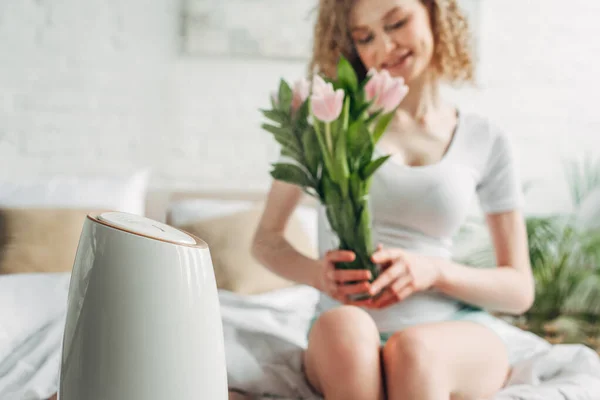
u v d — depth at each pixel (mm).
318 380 1187
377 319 1326
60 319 1446
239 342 1333
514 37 3166
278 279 2141
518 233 1479
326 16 1511
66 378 725
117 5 2844
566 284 3100
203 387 743
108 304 706
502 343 1217
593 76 3221
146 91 2877
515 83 3176
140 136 2883
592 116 3236
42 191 2383
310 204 2598
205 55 2910
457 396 1122
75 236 2182
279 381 1258
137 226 763
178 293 726
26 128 2795
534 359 1303
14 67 2777
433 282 1280
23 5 2775
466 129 1461
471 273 1337
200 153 2930
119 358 701
